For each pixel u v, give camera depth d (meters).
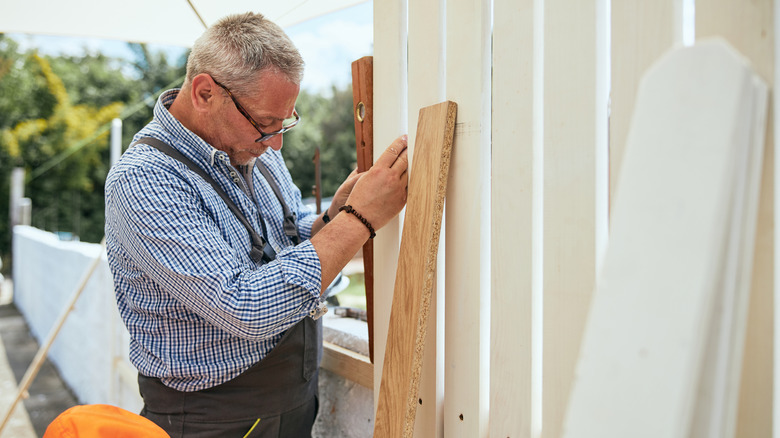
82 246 4.73
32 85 15.66
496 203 1.04
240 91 1.27
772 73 0.69
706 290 0.49
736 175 0.51
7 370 5.30
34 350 6.04
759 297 0.72
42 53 16.23
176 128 1.33
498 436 1.05
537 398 1.01
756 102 0.56
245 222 1.38
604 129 0.89
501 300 1.04
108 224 1.41
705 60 0.52
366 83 1.35
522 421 1.01
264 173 1.58
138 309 1.37
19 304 8.30
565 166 0.92
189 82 1.36
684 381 0.49
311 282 1.16
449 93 1.12
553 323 0.95
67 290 4.85
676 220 0.52
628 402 0.52
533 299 0.99
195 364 1.33
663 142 0.53
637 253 0.53
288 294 1.16
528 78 0.97
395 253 1.30
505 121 1.02
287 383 1.42
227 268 1.17
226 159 1.36
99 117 16.25
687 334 0.49
